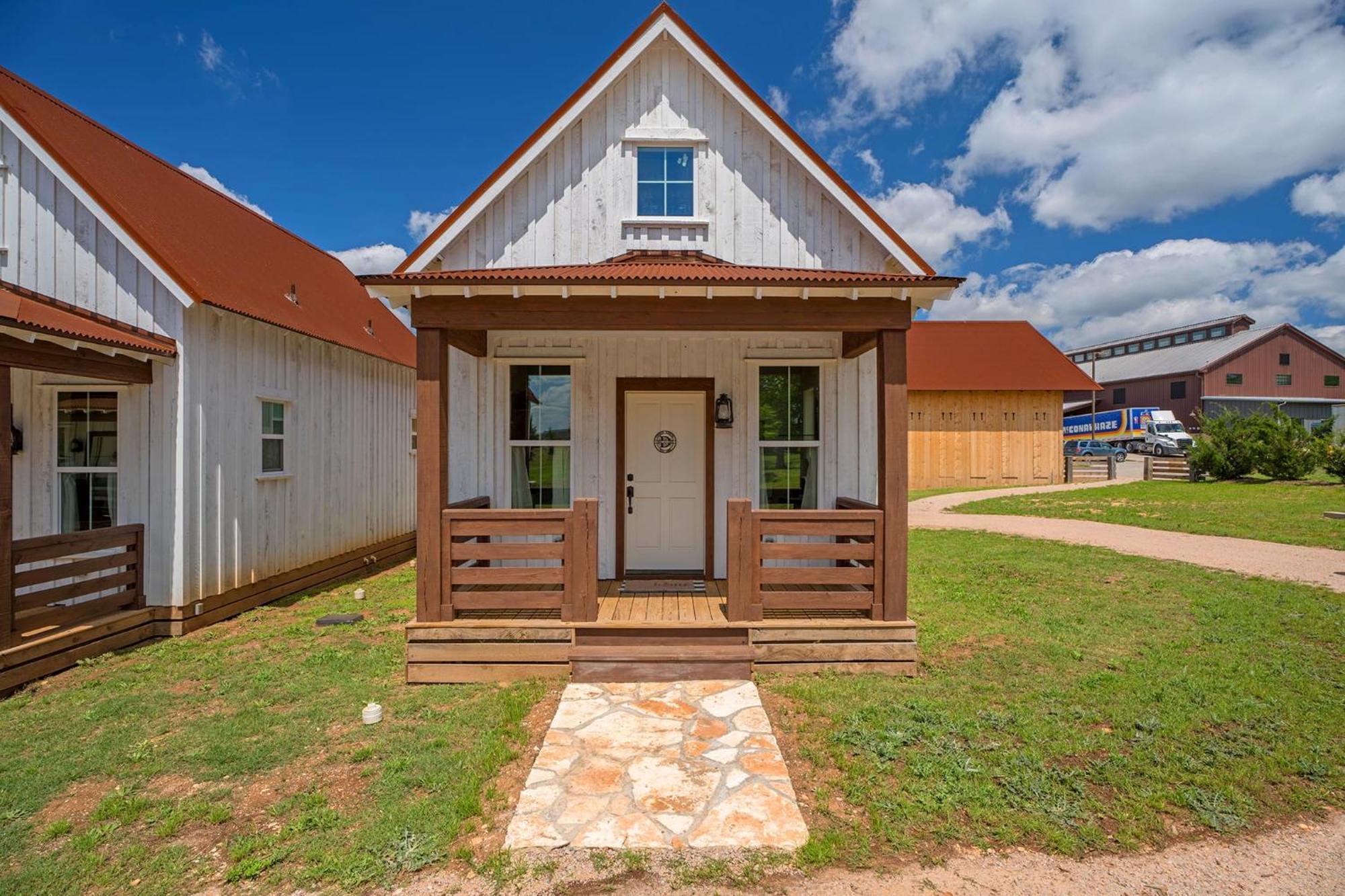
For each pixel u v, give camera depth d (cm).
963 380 2073
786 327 525
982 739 406
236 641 652
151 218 739
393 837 316
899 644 523
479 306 520
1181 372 3669
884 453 532
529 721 447
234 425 751
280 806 346
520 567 681
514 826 323
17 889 288
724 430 707
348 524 992
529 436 704
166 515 678
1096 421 3403
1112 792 349
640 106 704
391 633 674
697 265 626
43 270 690
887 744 399
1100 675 505
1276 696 460
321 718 459
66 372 579
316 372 915
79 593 609
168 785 374
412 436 1225
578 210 696
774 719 445
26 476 699
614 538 704
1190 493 1630
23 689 530
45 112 727
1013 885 285
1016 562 945
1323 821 328
